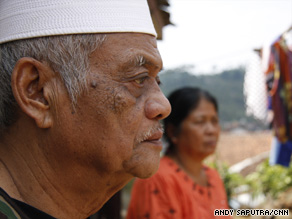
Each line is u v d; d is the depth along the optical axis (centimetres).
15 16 79
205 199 198
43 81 78
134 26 80
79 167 81
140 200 184
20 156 82
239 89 2989
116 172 82
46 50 77
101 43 77
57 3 77
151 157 83
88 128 78
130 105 79
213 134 207
